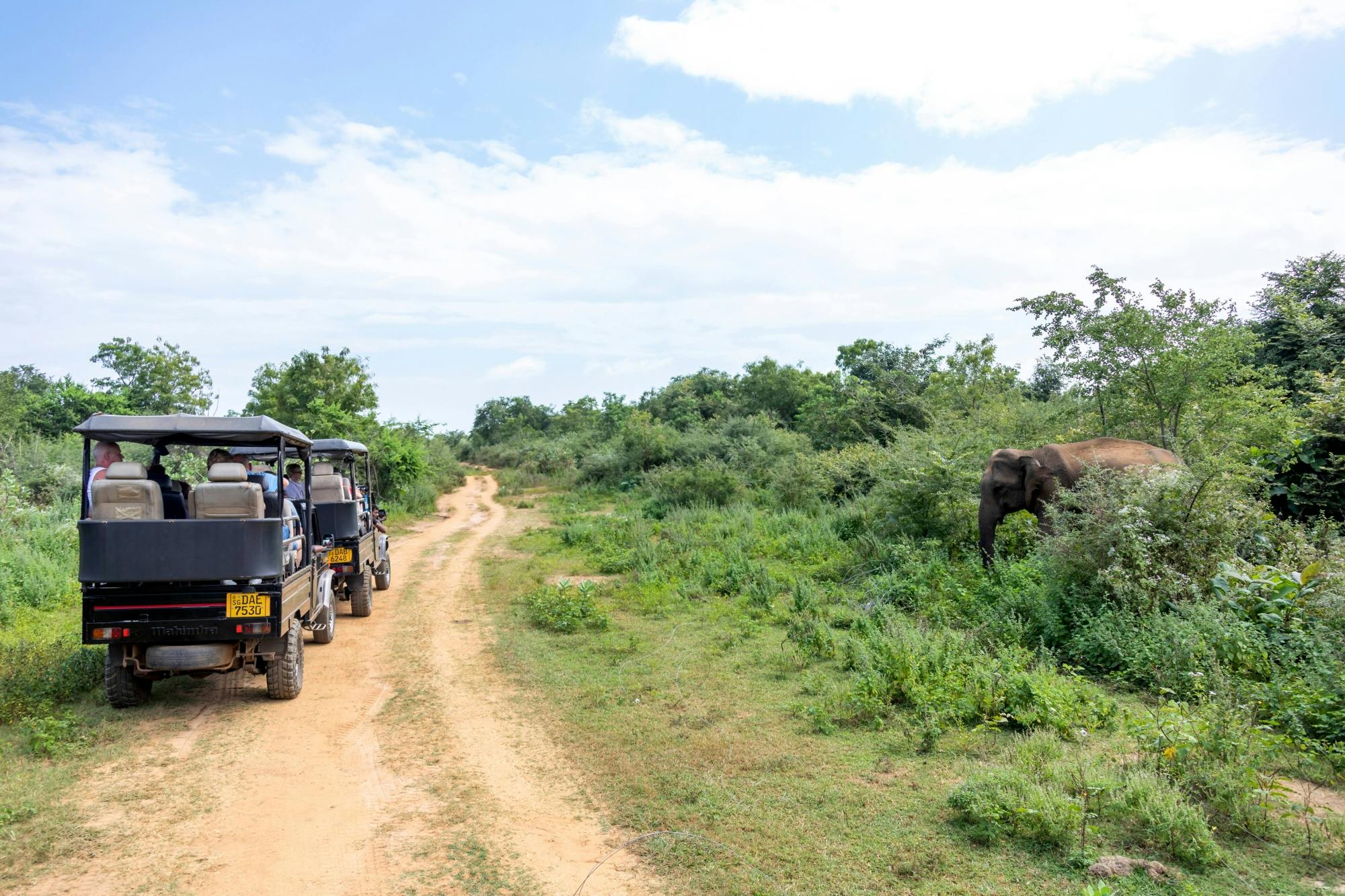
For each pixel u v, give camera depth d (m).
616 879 4.27
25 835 4.79
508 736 6.53
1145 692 6.68
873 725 6.30
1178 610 7.45
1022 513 12.02
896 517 14.04
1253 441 11.49
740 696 7.24
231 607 6.77
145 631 6.66
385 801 5.34
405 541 21.34
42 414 26.72
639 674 8.06
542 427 75.88
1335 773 5.14
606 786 5.45
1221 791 4.59
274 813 5.17
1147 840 4.36
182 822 5.02
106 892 4.20
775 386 38.69
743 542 15.34
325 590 9.53
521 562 16.45
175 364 31.95
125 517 6.74
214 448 9.26
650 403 49.38
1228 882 3.98
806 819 4.83
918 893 3.99
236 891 4.22
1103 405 13.66
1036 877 4.09
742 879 4.19
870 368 31.59
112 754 6.12
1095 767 5.01
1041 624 8.08
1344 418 10.55
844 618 9.76
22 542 13.66
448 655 9.26
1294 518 10.68
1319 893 3.87
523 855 4.57
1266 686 6.00
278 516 7.48
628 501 28.06
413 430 42.47
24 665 7.64
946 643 7.50
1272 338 14.34
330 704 7.45
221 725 6.84
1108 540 8.06
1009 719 6.25
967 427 18.30
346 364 34.41
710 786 5.35
